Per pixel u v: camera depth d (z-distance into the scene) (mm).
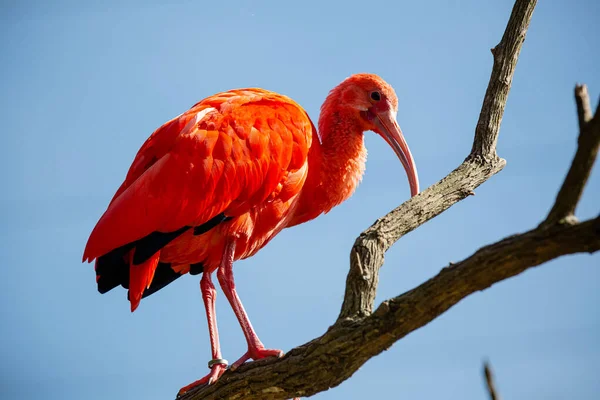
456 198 10148
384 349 7895
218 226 11117
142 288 10375
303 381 8406
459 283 7172
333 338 8102
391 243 9266
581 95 6312
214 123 10633
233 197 10594
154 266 10398
